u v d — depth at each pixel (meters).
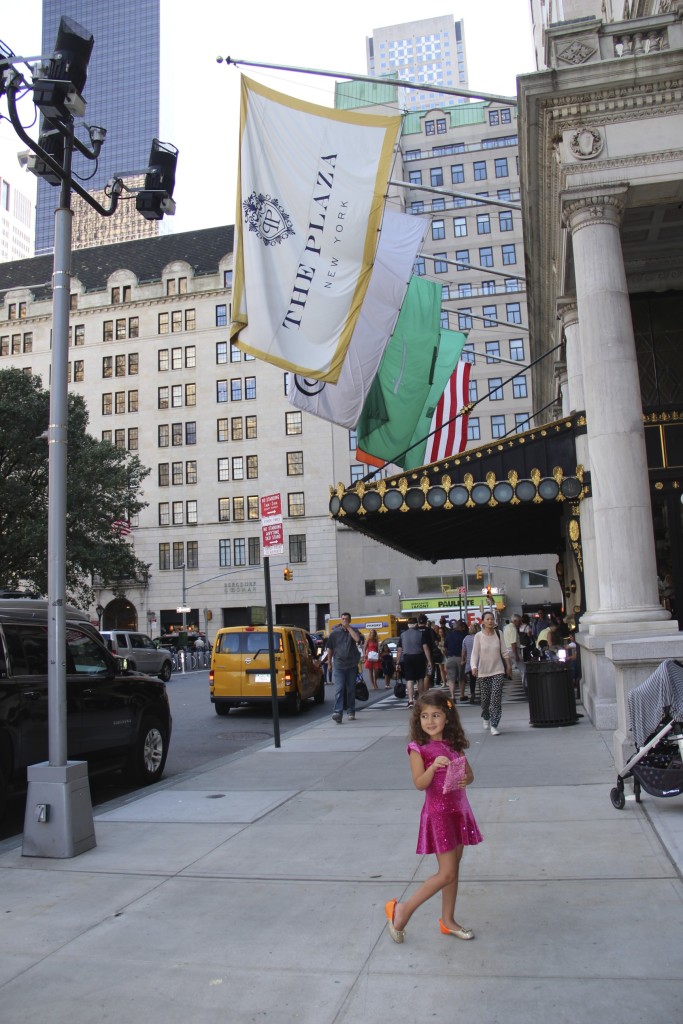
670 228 14.09
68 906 5.18
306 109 12.97
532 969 3.87
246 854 6.17
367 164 12.96
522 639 25.45
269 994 3.79
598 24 12.48
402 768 9.41
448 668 17.81
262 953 4.28
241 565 65.19
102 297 70.62
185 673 43.84
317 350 12.65
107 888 5.52
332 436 65.19
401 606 61.34
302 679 18.83
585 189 12.12
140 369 69.12
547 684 12.02
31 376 38.78
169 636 57.81
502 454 14.99
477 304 66.06
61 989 3.96
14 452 37.34
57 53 7.10
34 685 8.18
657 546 14.48
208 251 72.12
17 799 9.73
